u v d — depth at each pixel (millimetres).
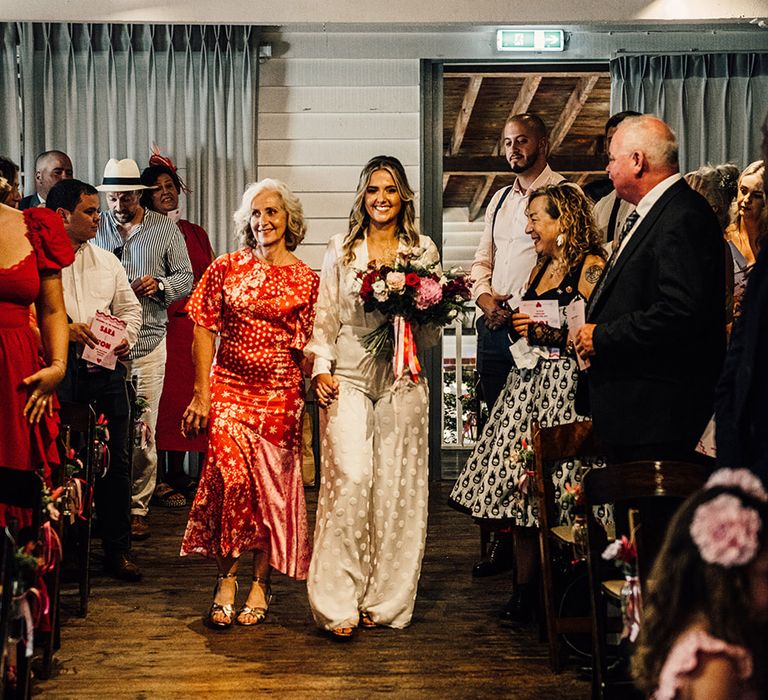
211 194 8148
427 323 4594
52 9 7426
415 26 7930
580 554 3795
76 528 5270
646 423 3631
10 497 3254
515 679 3947
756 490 1968
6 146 8031
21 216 3842
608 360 3689
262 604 4695
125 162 7059
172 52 8109
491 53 8172
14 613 2855
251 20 7496
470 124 11383
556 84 10086
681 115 8227
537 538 4566
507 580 5359
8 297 3725
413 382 4574
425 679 3949
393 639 4422
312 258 8227
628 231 3766
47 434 3859
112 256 5691
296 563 4617
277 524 4602
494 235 5719
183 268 7211
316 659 4176
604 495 3465
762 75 8227
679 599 1951
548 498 4176
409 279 4422
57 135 8078
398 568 4586
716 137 8242
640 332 3549
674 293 3514
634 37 8203
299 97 8180
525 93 10086
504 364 5387
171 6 7457
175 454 7504
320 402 4520
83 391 5238
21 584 2873
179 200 8156
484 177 13633
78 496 4211
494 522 4832
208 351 4668
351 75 8180
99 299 5566
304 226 4723
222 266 4629
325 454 4535
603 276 3859
